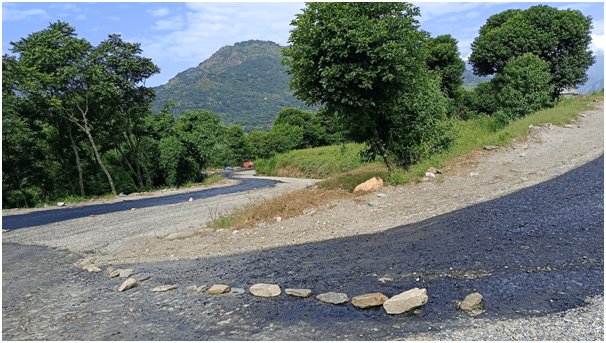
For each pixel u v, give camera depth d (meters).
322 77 9.79
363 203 9.15
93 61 26.66
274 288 4.34
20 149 24.64
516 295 3.54
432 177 10.68
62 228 11.34
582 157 10.23
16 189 24.94
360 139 12.90
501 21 34.50
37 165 26.06
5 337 3.59
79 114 26.88
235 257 6.21
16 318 4.16
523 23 29.11
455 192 8.91
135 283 5.16
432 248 5.25
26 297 4.98
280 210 9.41
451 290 3.84
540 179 8.62
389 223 7.17
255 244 6.95
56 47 24.77
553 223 5.47
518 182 8.74
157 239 8.34
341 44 9.25
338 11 9.43
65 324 3.88
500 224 5.84
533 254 4.49
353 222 7.66
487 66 32.78
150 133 36.88
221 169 85.88
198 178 39.00
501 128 17.27
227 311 3.89
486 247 4.96
